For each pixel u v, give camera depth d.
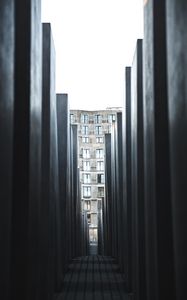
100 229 40.69
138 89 10.71
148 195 8.93
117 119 17.88
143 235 10.20
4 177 6.02
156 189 7.88
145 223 9.55
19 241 6.90
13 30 6.75
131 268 12.84
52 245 11.14
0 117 5.72
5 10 5.98
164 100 8.05
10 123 6.49
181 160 6.41
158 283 7.64
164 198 7.86
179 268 6.68
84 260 22.41
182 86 6.21
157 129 8.00
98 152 67.38
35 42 7.86
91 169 66.81
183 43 6.07
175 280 7.15
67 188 16.62
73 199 22.72
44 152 10.48
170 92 7.22
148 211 8.93
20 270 6.85
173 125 6.97
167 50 7.56
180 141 6.45
